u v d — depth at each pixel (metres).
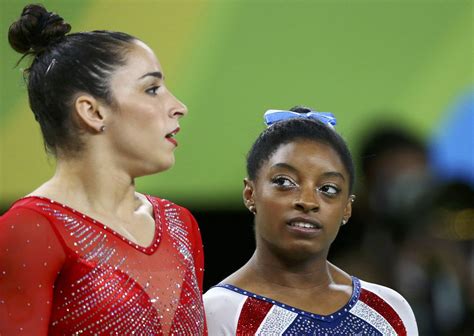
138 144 7.26
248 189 8.48
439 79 13.12
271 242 8.18
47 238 6.88
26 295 6.76
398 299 8.66
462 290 12.70
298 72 12.88
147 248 7.33
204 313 7.83
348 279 8.63
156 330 7.11
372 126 12.91
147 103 7.29
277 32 12.91
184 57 12.75
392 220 12.91
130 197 7.47
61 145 7.28
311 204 7.96
